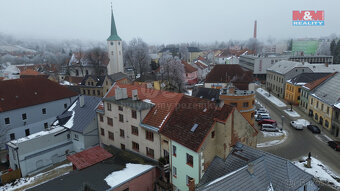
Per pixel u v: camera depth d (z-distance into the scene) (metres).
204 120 28.19
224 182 20.36
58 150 40.81
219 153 27.34
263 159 23.94
